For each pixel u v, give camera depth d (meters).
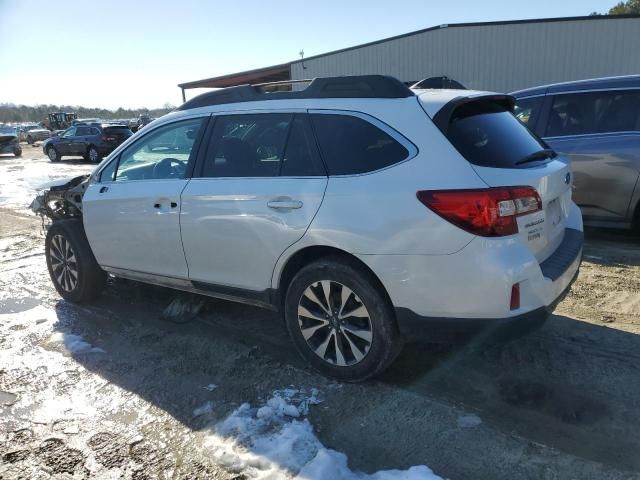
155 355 3.97
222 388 3.46
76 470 2.73
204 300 4.74
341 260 3.27
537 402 3.15
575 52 20.73
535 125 6.57
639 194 5.89
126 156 4.51
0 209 10.71
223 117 3.86
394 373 3.55
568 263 3.26
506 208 2.82
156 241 4.14
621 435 2.82
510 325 2.88
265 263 3.53
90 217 4.65
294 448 2.81
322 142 3.35
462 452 2.74
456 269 2.87
